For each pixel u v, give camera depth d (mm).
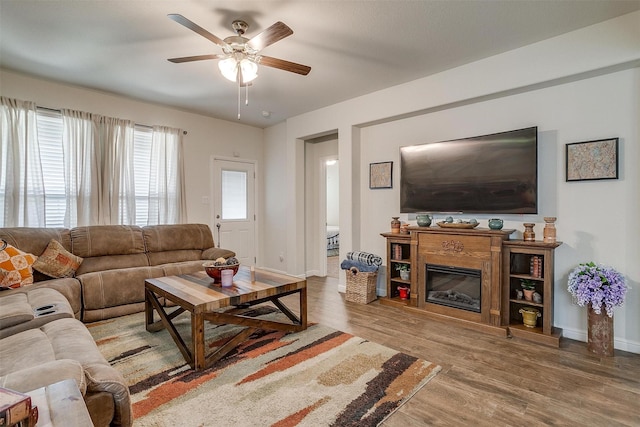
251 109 4824
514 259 3176
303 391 2006
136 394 1963
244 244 5723
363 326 3158
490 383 2135
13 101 3457
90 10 2385
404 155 3850
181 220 4793
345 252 4457
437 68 3387
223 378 2152
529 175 2988
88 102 4012
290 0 2271
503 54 3047
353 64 3287
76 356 1464
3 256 2826
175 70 3441
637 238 2607
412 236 3605
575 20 2521
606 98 2719
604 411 1849
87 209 3947
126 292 3330
